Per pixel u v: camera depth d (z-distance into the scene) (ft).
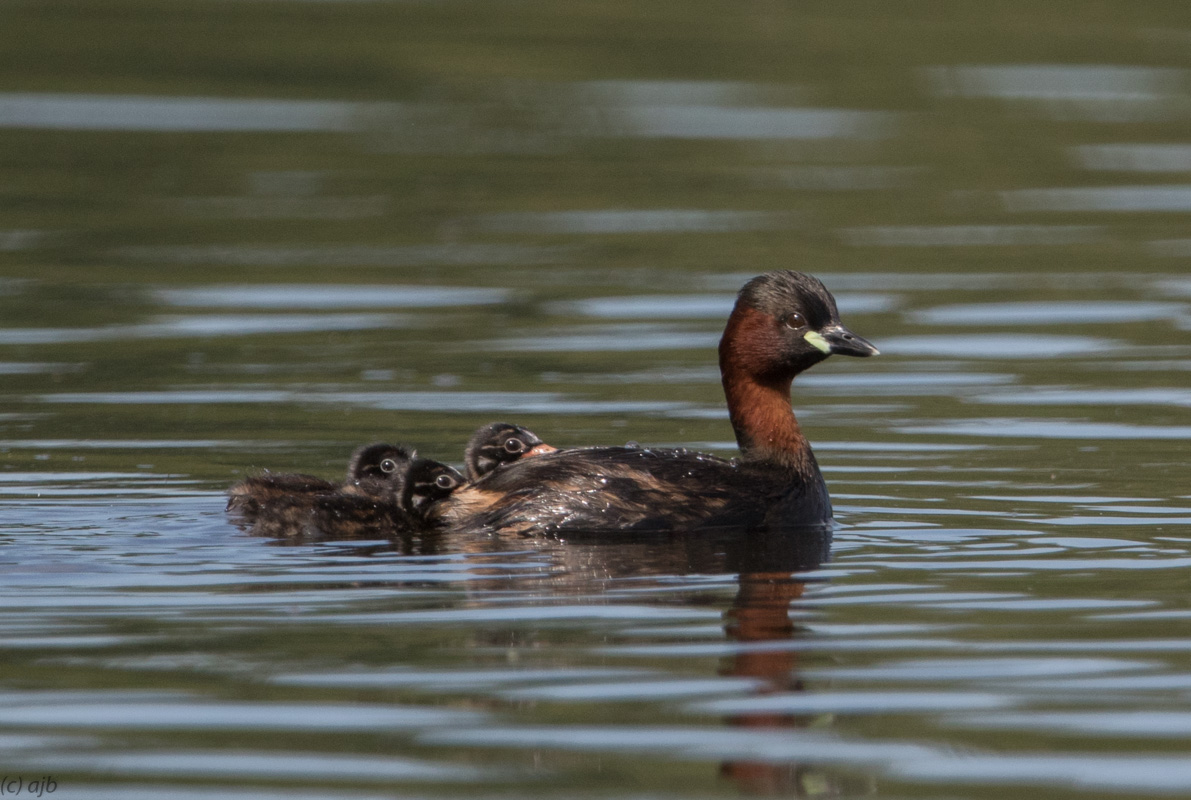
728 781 25.99
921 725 28.25
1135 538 40.88
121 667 30.81
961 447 51.49
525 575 37.52
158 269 78.74
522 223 89.40
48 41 133.49
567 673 30.58
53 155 103.91
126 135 109.40
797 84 124.77
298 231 87.35
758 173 101.76
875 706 29.09
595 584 36.73
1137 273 78.64
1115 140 109.40
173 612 34.17
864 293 75.00
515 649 31.96
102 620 33.60
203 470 47.78
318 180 99.40
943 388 59.67
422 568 37.93
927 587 36.50
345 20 144.56
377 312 71.41
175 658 31.32
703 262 80.79
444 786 25.79
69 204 92.53
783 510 43.06
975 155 106.11
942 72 128.06
